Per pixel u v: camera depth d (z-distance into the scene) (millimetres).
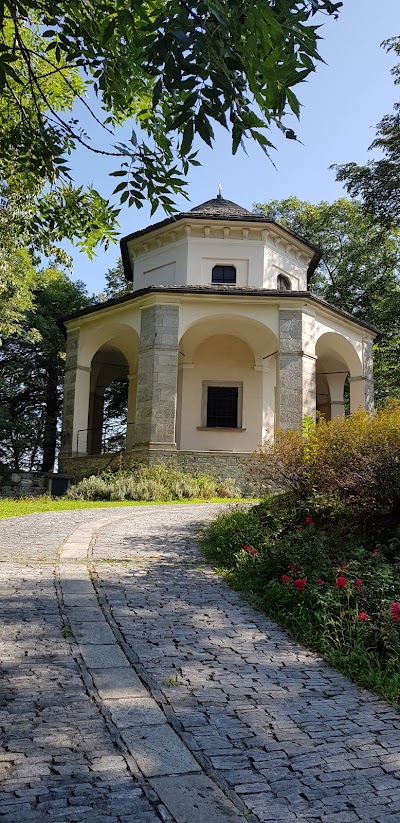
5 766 2818
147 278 22938
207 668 4266
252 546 7938
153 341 19719
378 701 3883
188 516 12320
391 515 7938
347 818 2537
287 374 19578
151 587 6457
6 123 5812
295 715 3576
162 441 19188
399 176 24297
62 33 4508
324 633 4977
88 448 26828
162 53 3207
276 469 9711
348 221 34781
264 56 3158
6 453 35281
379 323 28969
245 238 21766
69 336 23266
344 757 3078
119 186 4785
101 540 9102
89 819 2426
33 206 7004
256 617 5641
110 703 3555
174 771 2826
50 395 34438
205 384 22922
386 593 5449
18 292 23266
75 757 2916
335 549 7543
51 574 6734
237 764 2941
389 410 9148
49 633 4738
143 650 4520
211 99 3266
